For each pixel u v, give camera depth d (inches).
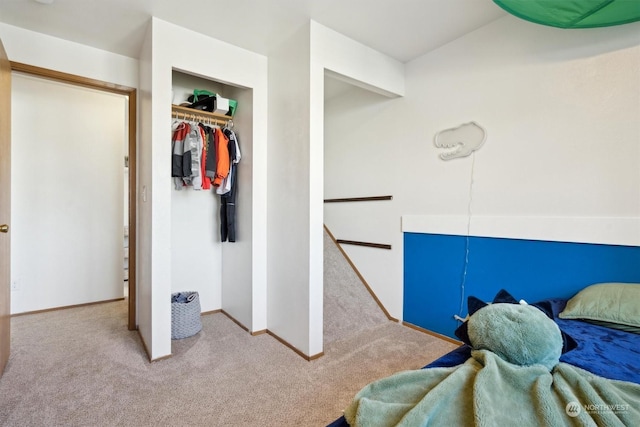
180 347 89.6
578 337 52.7
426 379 37.3
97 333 98.9
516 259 81.1
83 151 128.4
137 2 74.8
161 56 81.7
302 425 57.7
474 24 85.8
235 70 94.6
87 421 58.1
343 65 89.6
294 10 78.5
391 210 112.1
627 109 64.6
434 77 98.7
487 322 43.4
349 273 124.1
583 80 70.2
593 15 60.4
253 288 99.1
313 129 83.2
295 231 88.1
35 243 118.4
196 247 116.6
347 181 129.4
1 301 71.9
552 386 35.0
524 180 79.7
